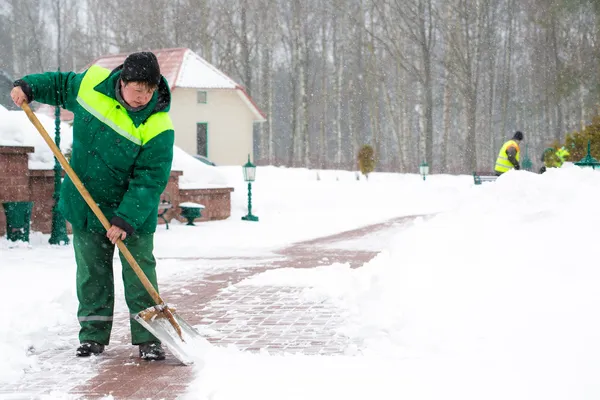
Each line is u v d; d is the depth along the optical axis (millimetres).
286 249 13812
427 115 57625
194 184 19938
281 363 5047
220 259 12188
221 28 65875
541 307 5352
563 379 4164
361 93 74375
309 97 73375
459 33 58000
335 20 69188
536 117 73000
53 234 13062
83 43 79688
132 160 5598
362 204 23797
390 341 5746
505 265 6309
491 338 5148
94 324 5855
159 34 67375
